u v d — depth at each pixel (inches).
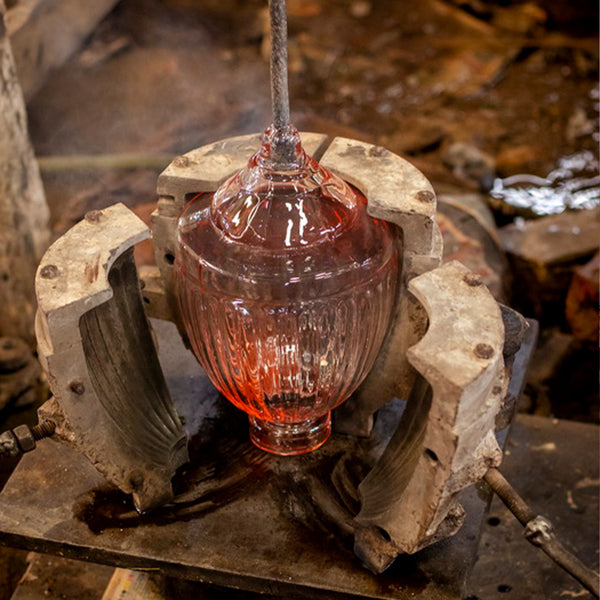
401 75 145.3
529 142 131.2
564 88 143.6
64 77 134.3
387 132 132.6
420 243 45.7
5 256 86.8
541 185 122.6
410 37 155.0
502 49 152.3
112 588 58.5
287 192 44.9
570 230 99.7
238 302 44.6
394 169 48.4
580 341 92.7
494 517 68.8
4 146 83.4
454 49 151.8
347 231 45.5
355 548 46.9
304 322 44.9
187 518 49.4
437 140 130.4
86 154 120.5
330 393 48.2
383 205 45.4
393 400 56.7
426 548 48.1
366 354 47.6
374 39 154.3
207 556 47.5
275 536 48.4
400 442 46.5
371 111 137.3
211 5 157.1
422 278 43.2
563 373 90.8
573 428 74.7
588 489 69.8
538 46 153.4
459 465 40.1
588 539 66.4
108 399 46.2
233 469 52.1
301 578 46.4
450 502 41.8
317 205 45.3
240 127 128.9
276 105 43.7
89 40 142.6
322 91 141.6
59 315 41.1
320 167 46.7
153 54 141.9
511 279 94.2
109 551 48.0
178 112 129.8
